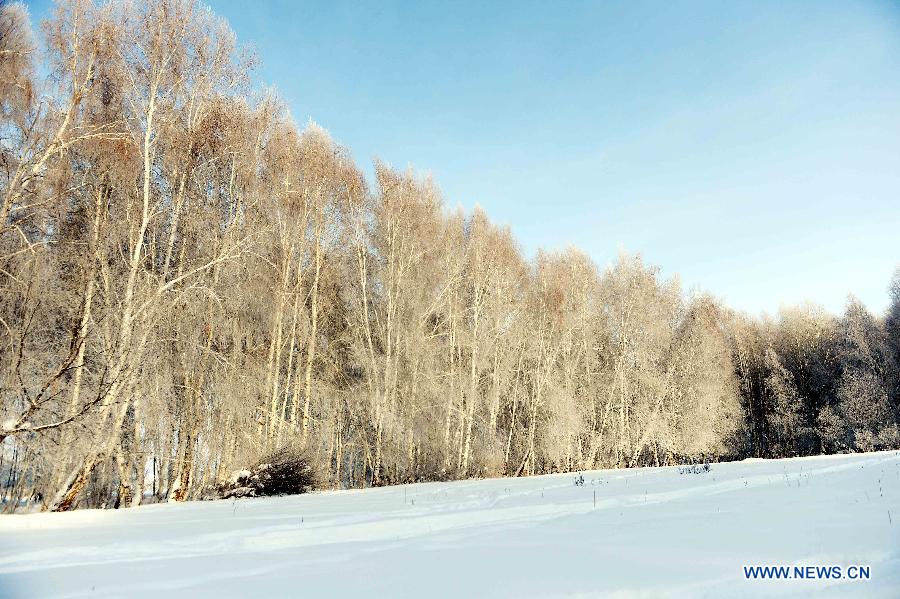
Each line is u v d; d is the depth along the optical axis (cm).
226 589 445
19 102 1361
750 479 1173
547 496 1095
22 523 890
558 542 599
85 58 1412
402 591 425
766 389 4378
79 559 592
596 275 3600
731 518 671
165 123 1555
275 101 2095
